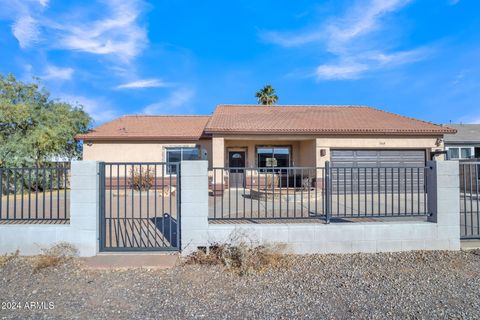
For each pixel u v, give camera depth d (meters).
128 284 4.24
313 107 19.78
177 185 5.56
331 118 16.78
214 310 3.52
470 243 5.96
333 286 4.19
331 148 14.73
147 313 3.45
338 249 5.56
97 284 4.23
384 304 3.66
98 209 5.43
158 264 4.83
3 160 14.69
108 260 4.98
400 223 5.71
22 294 3.92
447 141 18.97
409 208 9.65
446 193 5.75
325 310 3.52
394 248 5.63
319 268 4.85
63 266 4.87
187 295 3.92
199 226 5.35
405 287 4.14
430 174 5.89
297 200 11.61
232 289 4.11
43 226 5.32
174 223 7.39
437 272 4.68
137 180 15.58
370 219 7.18
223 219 5.91
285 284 4.26
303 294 3.94
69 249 5.20
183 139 16.47
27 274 4.58
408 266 4.93
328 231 5.55
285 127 14.74
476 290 4.04
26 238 5.30
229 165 16.95
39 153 15.73
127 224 7.32
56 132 15.66
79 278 4.44
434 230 5.70
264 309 3.55
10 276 4.51
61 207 9.95
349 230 5.58
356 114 17.91
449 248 5.71
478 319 3.30
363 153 14.92
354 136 14.70
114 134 16.42
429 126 15.35
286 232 5.48
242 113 17.92
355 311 3.49
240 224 5.55
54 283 4.27
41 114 16.05
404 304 3.65
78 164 5.32
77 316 3.38
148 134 16.50
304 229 5.52
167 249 5.44
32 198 12.66
